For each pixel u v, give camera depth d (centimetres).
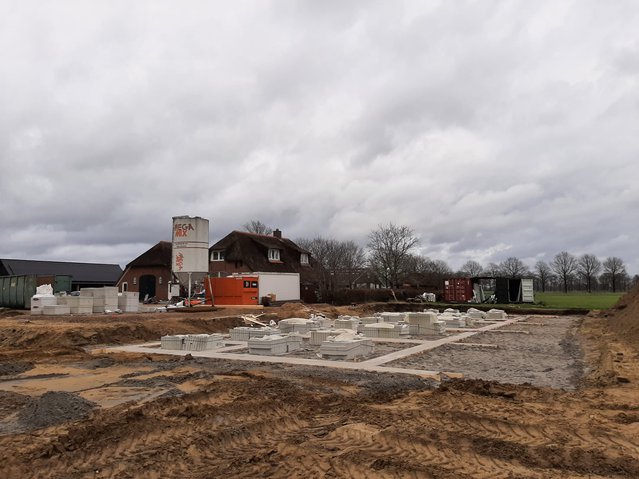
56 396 983
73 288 5984
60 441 734
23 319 2584
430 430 791
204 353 1817
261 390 1107
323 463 662
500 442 734
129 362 1606
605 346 1888
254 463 669
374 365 1516
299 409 957
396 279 6269
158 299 5134
